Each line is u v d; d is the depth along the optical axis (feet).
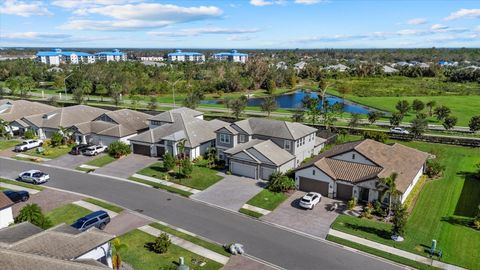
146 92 448.24
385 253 105.70
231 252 105.91
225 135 187.21
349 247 109.50
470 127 234.79
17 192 140.67
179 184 159.84
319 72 616.39
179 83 491.72
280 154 170.19
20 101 276.00
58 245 83.30
